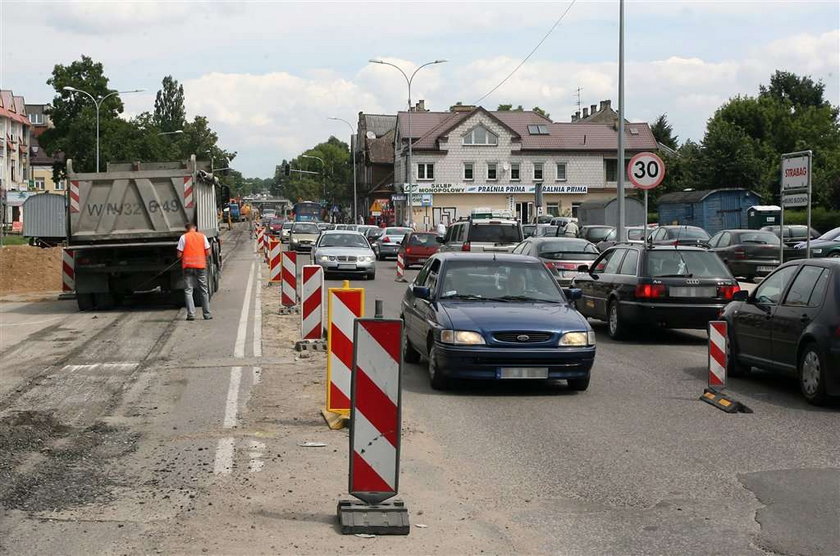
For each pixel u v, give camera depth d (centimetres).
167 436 902
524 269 1281
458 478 754
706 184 7844
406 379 1239
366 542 598
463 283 1251
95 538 603
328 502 683
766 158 8025
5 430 923
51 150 8694
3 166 9712
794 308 1115
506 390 1164
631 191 8406
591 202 6175
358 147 11638
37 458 816
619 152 2725
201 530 619
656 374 1299
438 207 8162
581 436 907
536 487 728
